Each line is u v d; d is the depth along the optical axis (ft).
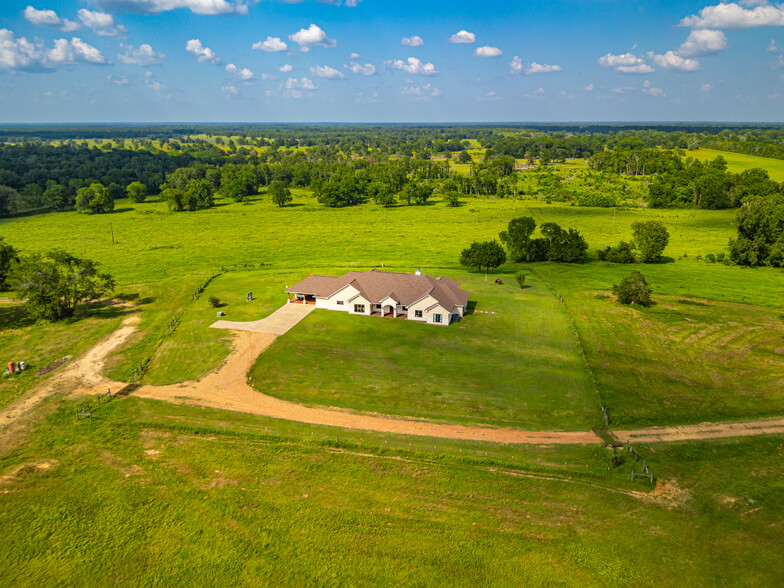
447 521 102.37
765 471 116.57
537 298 249.34
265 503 107.24
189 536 98.32
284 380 161.48
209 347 187.62
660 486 112.47
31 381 162.50
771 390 155.63
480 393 153.07
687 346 190.39
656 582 87.97
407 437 130.52
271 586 87.40
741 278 289.53
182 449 126.62
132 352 184.75
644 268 318.65
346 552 94.48
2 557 93.50
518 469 118.42
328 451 125.39
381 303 216.74
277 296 248.11
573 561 92.38
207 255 354.95
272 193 613.52
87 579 89.04
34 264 219.00
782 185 532.73
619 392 154.81
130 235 437.58
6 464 119.96
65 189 611.88
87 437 131.54
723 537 97.66
